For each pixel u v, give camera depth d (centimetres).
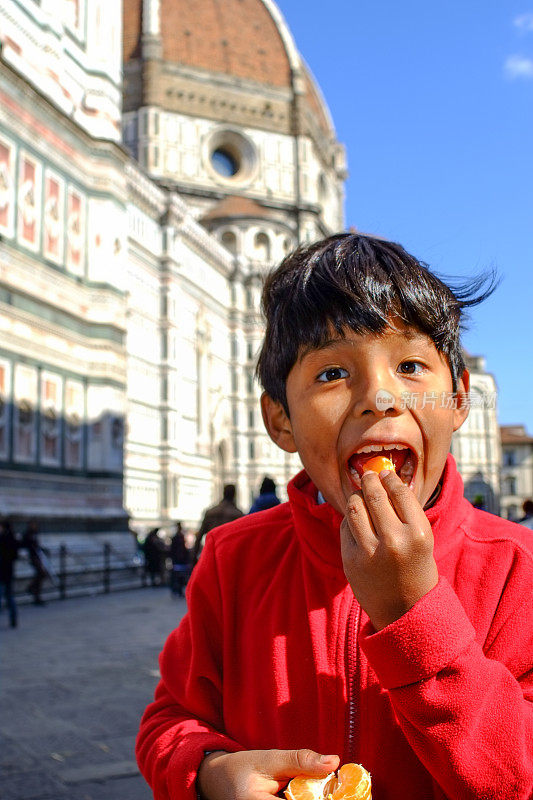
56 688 698
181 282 4047
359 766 99
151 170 5269
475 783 91
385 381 108
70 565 1825
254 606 136
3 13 1688
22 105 1762
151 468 3681
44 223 1848
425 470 111
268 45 6041
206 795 111
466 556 122
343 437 111
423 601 89
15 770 457
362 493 94
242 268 4806
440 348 115
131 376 3534
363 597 92
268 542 142
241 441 4722
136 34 5544
